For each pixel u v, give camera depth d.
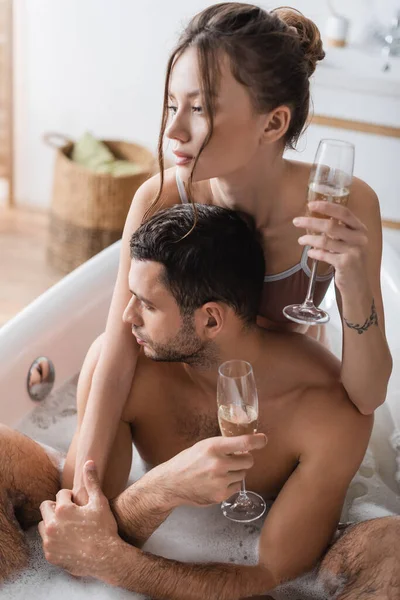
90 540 1.33
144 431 1.52
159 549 1.52
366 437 1.39
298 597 1.40
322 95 2.88
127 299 1.47
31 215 3.75
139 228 1.32
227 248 1.29
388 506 1.68
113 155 3.39
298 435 1.38
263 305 1.52
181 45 1.18
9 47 3.44
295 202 1.37
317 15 3.16
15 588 1.41
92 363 1.54
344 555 1.36
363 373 1.32
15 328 1.88
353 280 1.20
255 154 1.29
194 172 1.24
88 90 3.54
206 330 1.33
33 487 1.48
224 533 1.55
